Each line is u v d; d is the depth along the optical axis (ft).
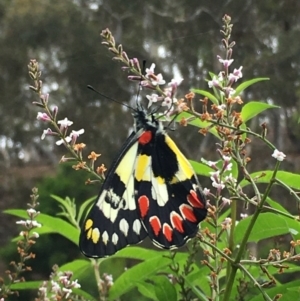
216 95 0.89
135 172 0.86
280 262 0.80
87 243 0.84
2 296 0.92
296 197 0.78
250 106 0.92
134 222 0.86
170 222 0.85
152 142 0.86
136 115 0.88
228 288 0.81
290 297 0.84
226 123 0.81
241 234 0.87
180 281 0.87
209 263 0.88
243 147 0.83
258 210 0.80
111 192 0.85
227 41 0.85
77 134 0.83
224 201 0.84
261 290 0.79
